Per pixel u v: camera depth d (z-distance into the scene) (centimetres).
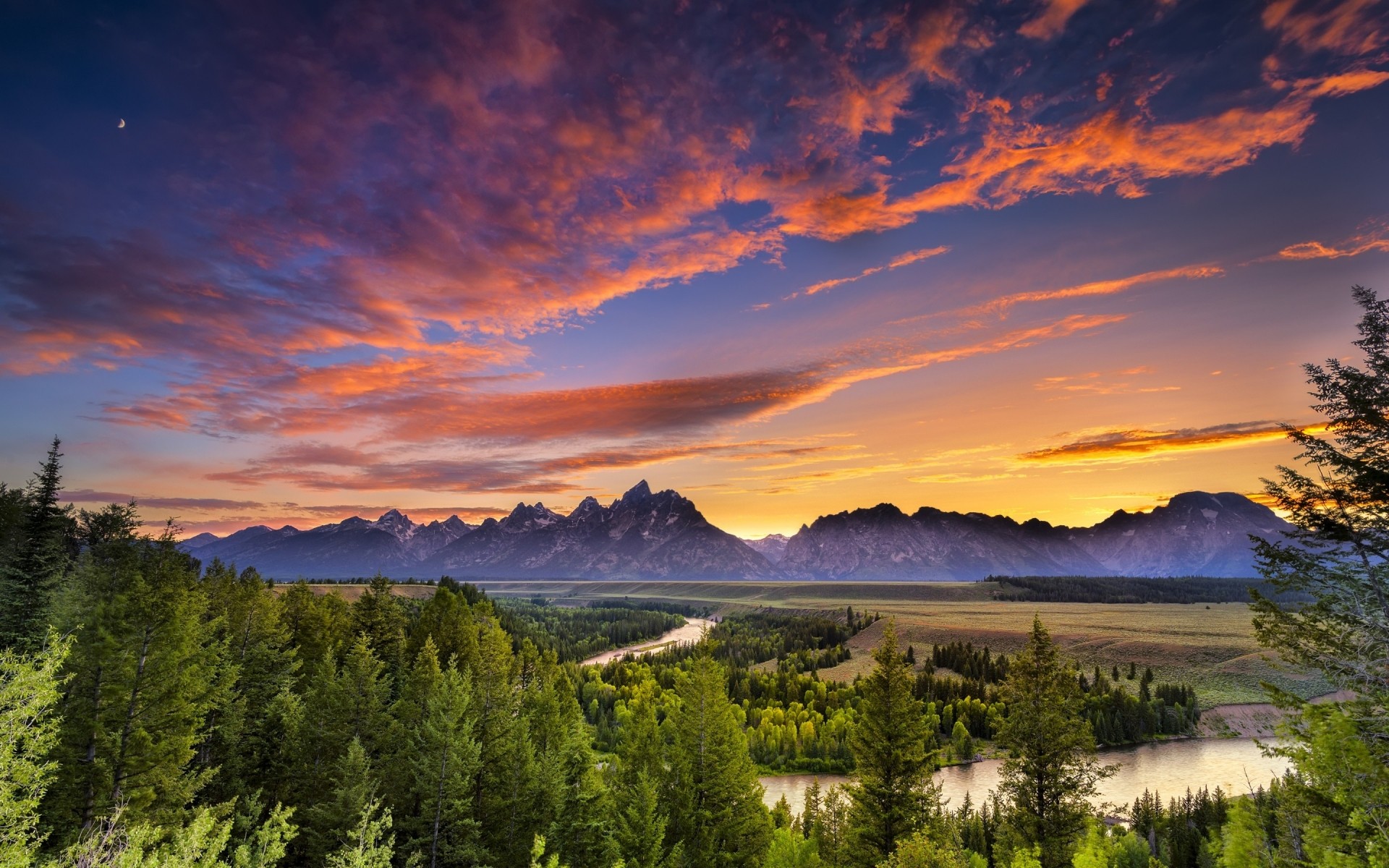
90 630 3881
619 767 5047
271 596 8812
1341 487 2177
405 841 4481
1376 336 2128
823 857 5222
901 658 4319
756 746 12175
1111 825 6875
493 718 5138
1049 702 3994
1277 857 2266
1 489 5666
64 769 3288
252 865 2542
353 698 4850
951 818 4703
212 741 4962
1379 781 1812
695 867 4288
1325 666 2159
